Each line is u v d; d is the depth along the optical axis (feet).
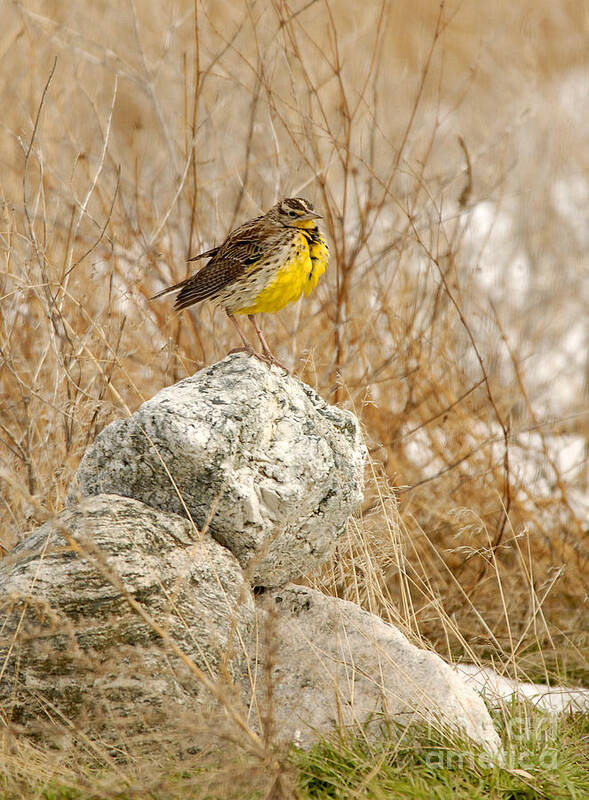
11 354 34.71
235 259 30.73
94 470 26.66
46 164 42.01
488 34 81.82
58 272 36.99
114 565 23.94
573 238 61.36
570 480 43.24
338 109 46.42
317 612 27.84
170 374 38.11
